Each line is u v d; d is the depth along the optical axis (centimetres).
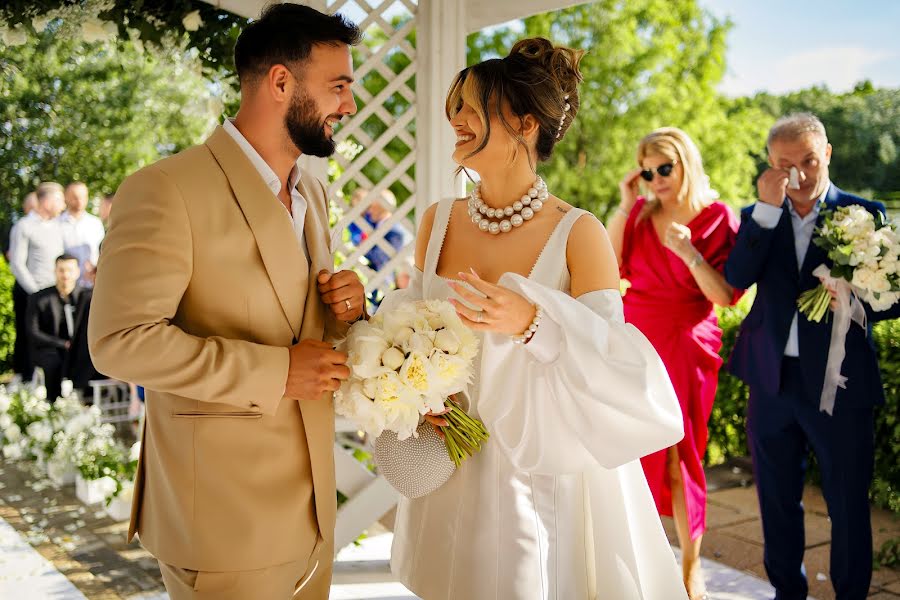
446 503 202
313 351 170
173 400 172
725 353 557
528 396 185
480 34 1491
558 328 177
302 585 193
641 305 349
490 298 171
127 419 645
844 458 296
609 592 198
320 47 174
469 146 199
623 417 180
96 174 1097
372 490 348
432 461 193
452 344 176
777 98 1855
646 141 349
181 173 166
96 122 1084
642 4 1464
